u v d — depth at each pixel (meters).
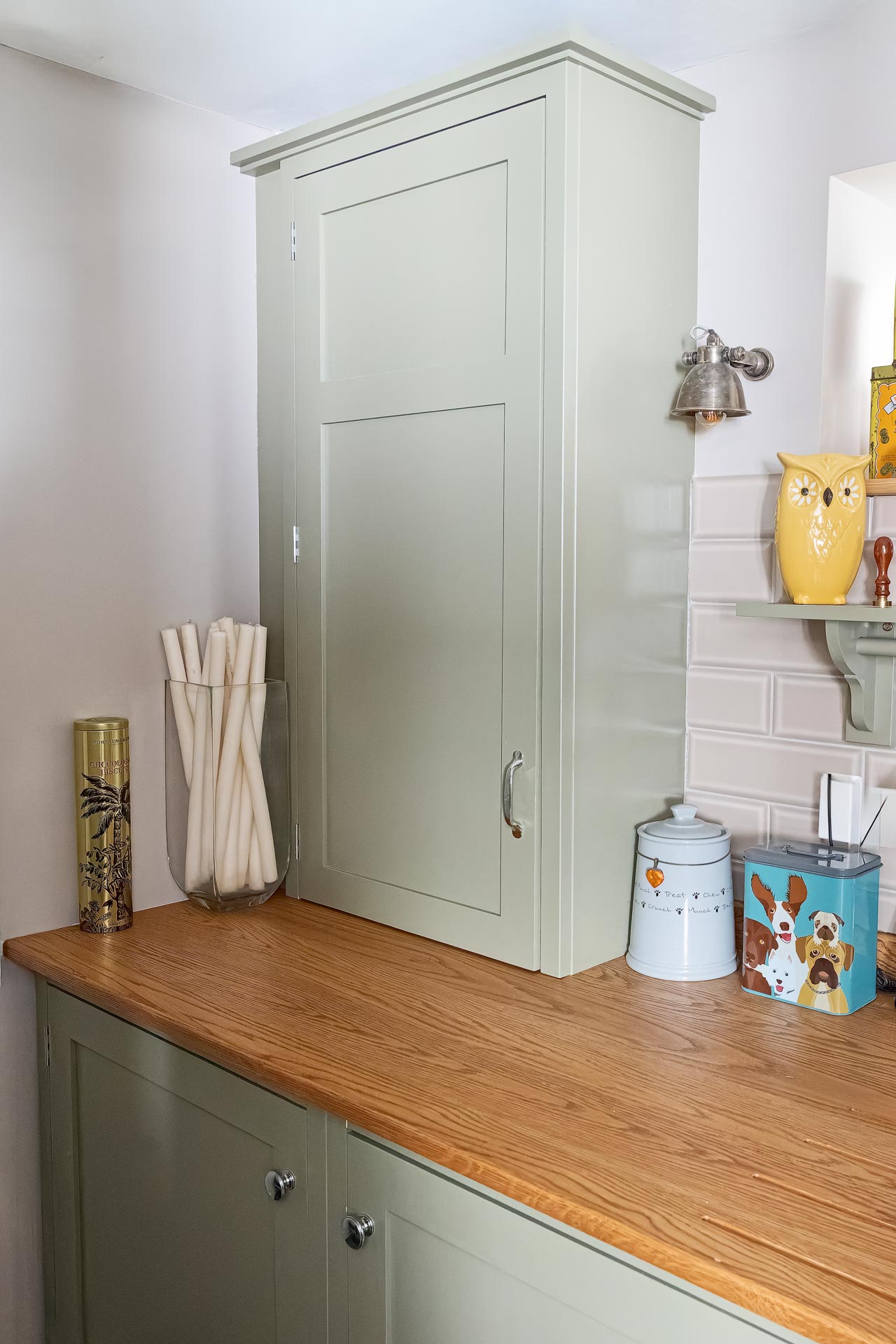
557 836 1.51
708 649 1.71
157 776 1.89
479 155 1.52
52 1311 1.79
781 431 1.61
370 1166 1.24
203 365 1.91
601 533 1.53
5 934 1.72
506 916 1.58
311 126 1.73
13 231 1.65
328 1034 1.36
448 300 1.58
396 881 1.74
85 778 1.72
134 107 1.79
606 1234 0.97
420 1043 1.33
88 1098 1.67
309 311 1.79
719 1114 1.16
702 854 1.55
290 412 1.84
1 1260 1.76
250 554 2.01
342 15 1.54
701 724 1.72
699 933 1.55
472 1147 1.08
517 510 1.51
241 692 1.78
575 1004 1.46
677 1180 1.03
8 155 1.64
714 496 1.68
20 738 1.71
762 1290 0.87
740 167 1.63
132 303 1.81
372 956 1.63
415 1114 1.15
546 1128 1.13
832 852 1.51
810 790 1.62
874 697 1.53
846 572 1.46
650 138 1.56
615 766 1.59
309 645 1.83
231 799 1.80
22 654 1.70
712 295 1.67
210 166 1.90
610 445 1.53
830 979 1.43
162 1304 1.57
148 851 1.88
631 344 1.55
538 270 1.46
